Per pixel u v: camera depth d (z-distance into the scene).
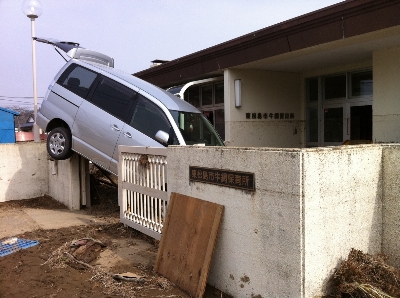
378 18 6.24
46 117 8.41
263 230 3.35
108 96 7.63
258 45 8.62
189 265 3.93
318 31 7.25
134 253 5.12
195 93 12.83
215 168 3.88
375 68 7.96
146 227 5.52
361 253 3.38
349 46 7.55
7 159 9.59
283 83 10.83
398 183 3.55
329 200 3.20
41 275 4.42
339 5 6.66
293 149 3.08
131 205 6.00
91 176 9.98
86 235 5.98
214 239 3.72
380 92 7.90
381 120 7.90
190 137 6.98
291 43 7.86
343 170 3.31
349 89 9.93
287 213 3.12
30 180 9.95
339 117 10.26
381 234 3.70
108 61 9.15
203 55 10.08
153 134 6.89
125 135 7.07
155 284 4.09
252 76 10.21
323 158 3.15
